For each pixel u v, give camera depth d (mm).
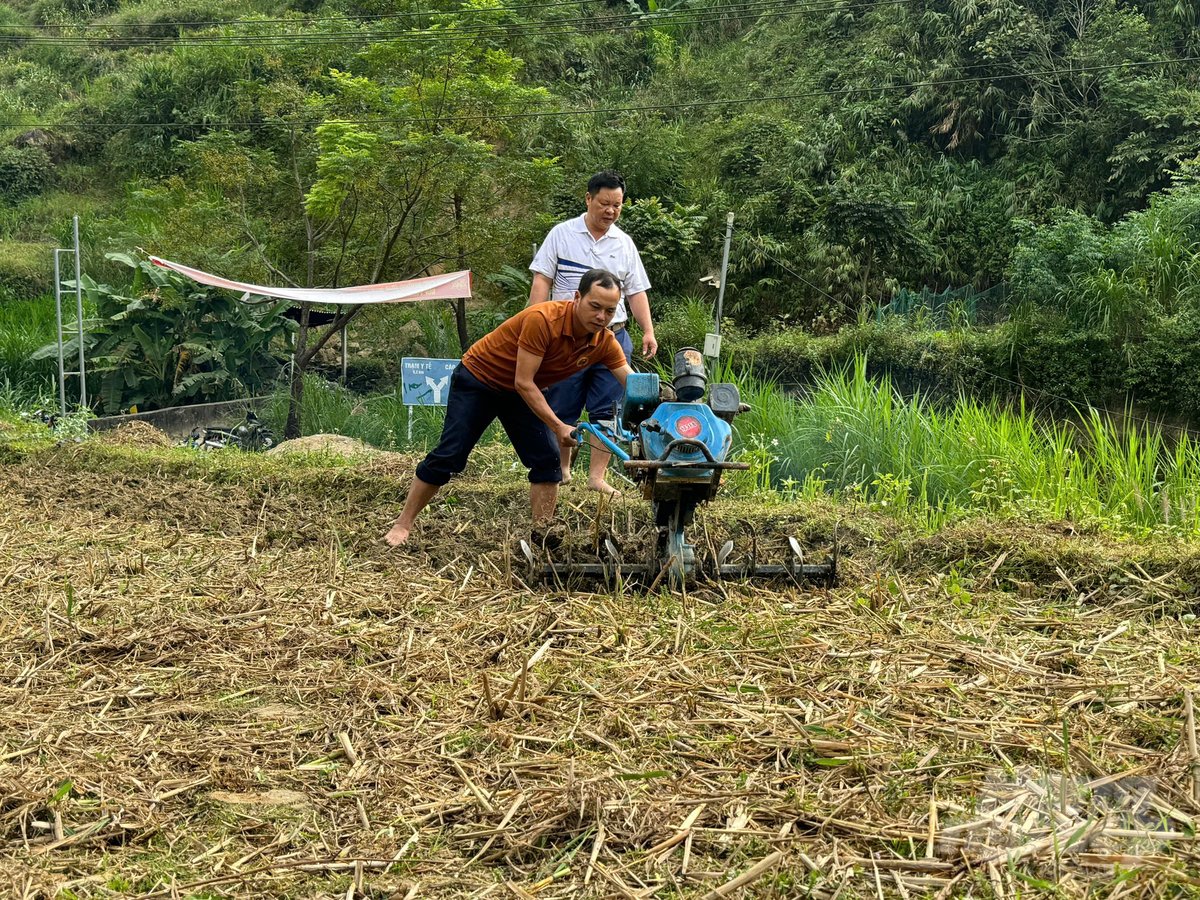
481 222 15094
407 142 14078
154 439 9680
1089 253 14742
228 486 7527
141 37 32812
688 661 4309
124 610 4992
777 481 9258
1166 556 5453
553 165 15742
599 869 2824
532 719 3791
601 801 3104
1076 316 14391
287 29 28734
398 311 16219
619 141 20484
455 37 14883
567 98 23391
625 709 3848
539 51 24719
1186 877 2695
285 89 15836
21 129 28203
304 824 3113
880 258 19328
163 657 4441
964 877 2756
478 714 3844
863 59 22875
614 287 5156
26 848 2969
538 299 6480
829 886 2715
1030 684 4055
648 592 5137
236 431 12867
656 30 26891
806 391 11859
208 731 3746
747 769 3381
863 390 9773
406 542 6117
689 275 19531
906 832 2951
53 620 4879
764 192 20453
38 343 17328
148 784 3340
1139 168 19156
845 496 8289
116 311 15398
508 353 5477
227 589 5367
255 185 15570
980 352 14727
